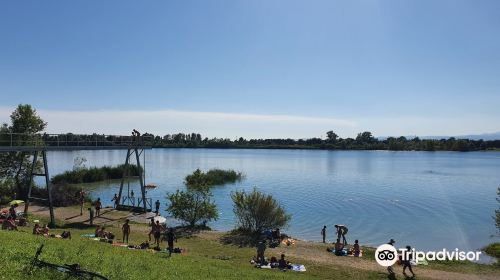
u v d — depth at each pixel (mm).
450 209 57188
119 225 39344
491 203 62656
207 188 42969
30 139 53031
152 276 17344
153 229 32375
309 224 46781
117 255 21406
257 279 21156
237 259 29062
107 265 17547
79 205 50062
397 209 56625
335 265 28594
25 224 34188
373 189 78062
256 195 39594
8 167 53750
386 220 49375
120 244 29438
